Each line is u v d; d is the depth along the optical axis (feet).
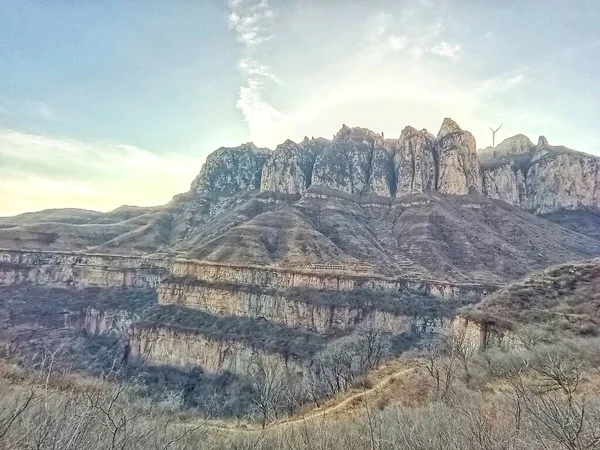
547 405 36.35
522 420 41.55
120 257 431.02
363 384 132.26
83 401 42.29
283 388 180.45
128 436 41.60
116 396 45.55
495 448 35.40
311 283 312.50
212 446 69.46
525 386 51.24
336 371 167.84
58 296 389.80
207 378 254.27
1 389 45.78
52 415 36.47
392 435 50.93
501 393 65.67
